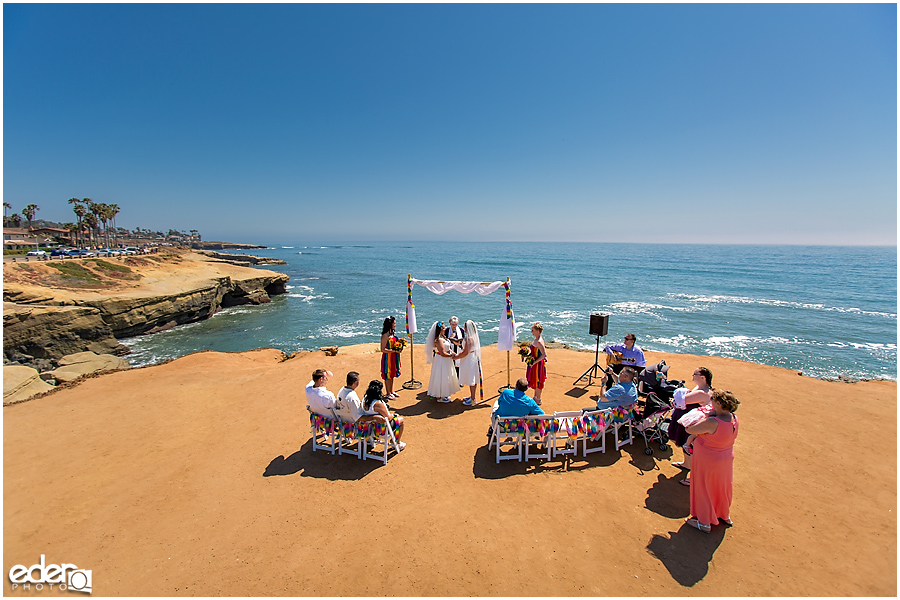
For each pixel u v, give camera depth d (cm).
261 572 369
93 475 535
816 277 6222
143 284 3544
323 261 12594
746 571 364
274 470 544
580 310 3469
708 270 7606
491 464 556
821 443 608
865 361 2009
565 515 445
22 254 6184
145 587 353
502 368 1043
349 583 355
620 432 631
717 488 414
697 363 1063
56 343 2331
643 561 377
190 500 480
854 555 382
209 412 746
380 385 566
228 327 3247
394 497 481
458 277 6844
